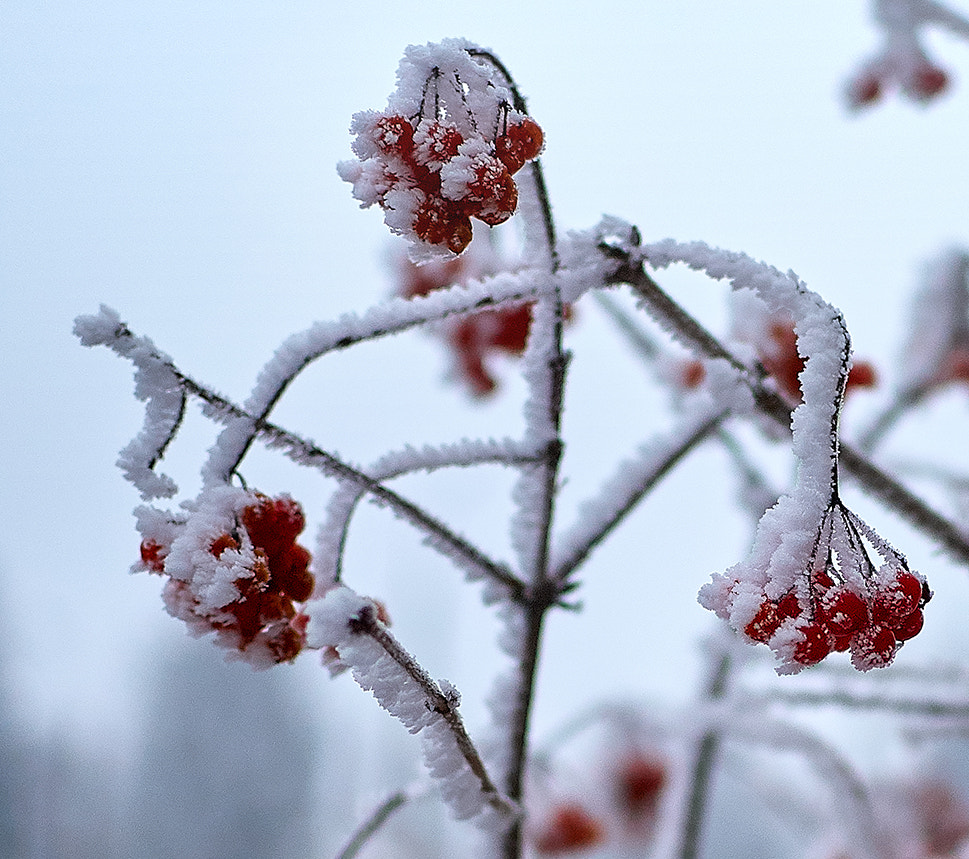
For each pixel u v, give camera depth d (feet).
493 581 2.40
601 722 4.33
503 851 2.36
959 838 4.56
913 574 2.04
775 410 2.45
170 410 2.19
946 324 3.70
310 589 2.17
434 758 2.19
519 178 2.32
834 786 3.26
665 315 2.39
